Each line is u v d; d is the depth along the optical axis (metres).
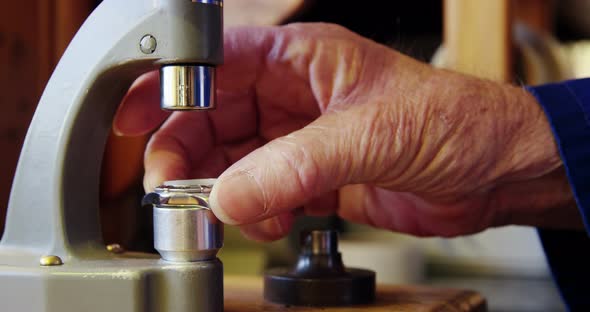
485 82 0.43
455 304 0.43
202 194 0.35
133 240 0.69
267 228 0.48
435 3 0.84
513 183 0.48
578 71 1.24
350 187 0.52
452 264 1.06
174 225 0.35
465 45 0.68
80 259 0.37
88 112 0.38
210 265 0.35
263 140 0.50
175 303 0.35
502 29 0.67
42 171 0.37
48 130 0.38
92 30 0.37
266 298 0.42
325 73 0.43
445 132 0.41
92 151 0.39
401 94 0.41
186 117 0.47
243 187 0.36
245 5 0.71
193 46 0.35
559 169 0.48
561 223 0.50
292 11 0.71
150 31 0.35
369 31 0.52
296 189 0.37
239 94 0.48
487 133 0.42
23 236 0.38
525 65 0.92
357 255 0.84
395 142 0.40
